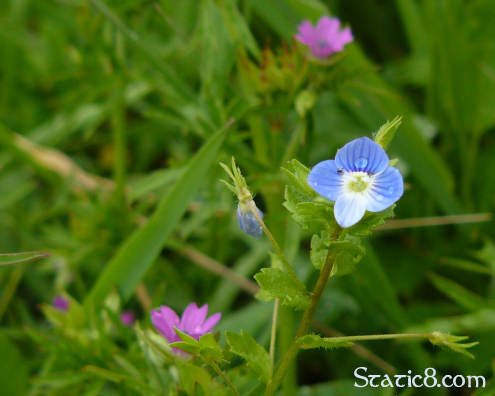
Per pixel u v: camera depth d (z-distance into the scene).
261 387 0.23
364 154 0.21
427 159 0.28
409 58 0.34
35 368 0.27
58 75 0.30
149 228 0.25
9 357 0.25
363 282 0.27
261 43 0.32
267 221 0.25
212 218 0.28
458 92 0.31
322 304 0.28
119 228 0.28
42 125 0.32
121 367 0.24
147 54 0.27
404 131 0.28
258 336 0.26
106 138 0.35
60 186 0.31
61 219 0.32
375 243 0.30
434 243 0.30
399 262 0.30
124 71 0.28
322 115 0.31
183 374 0.22
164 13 0.27
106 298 0.25
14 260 0.22
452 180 0.29
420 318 0.27
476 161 0.32
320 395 0.26
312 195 0.21
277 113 0.26
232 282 0.28
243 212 0.21
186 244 0.28
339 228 0.21
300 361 0.28
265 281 0.21
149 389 0.23
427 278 0.29
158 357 0.23
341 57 0.25
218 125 0.26
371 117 0.28
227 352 0.22
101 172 0.35
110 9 0.28
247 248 0.31
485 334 0.26
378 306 0.27
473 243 0.29
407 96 0.34
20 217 0.31
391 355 0.27
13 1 0.36
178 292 0.29
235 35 0.26
